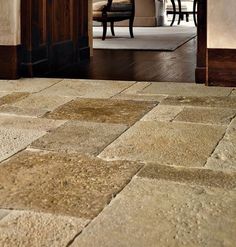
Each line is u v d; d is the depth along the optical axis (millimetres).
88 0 4938
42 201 1488
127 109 2699
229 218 1368
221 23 3213
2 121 2451
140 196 1521
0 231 1296
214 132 2234
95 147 2020
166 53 5383
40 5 3859
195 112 2611
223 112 2604
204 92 3135
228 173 1724
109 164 1818
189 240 1242
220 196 1522
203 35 3389
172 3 10273
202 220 1355
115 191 1561
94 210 1422
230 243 1227
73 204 1465
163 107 2738
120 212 1409
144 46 6082
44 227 1318
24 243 1228
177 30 8742
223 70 3289
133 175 1704
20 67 3740
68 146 2037
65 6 4344
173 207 1441
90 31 5031
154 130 2273
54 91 3221
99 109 2709
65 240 1244
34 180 1660
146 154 1932
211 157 1894
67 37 4418
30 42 3715
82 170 1755
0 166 1792
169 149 1992
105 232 1289
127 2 7219
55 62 4168
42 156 1910
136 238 1256
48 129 2305
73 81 3594
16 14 3625
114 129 2295
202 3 3348
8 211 1424
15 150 1981
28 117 2535
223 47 3250
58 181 1650
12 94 3117
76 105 2807
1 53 3658
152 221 1352
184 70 4102
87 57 4918
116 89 3273
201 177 1685
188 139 2129
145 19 9797
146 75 3861
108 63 4605
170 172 1732
